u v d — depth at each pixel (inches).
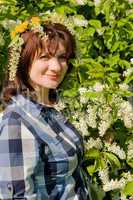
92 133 135.5
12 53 90.7
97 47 153.2
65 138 90.3
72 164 89.4
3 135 83.4
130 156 136.3
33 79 91.4
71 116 132.8
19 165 82.6
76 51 99.6
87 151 132.2
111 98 130.6
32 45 90.0
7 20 143.6
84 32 148.9
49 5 155.6
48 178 86.0
